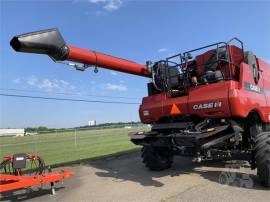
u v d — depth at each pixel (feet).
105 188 23.41
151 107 26.03
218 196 19.52
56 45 20.34
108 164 34.53
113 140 78.79
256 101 23.49
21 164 22.90
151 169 28.48
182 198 19.56
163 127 24.30
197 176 25.26
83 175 28.96
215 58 23.76
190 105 23.07
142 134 25.00
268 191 20.10
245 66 22.95
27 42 19.03
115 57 24.91
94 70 23.93
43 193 23.04
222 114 21.44
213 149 23.07
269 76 27.84
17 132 235.61
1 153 60.03
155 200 19.56
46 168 29.89
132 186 23.43
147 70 26.86
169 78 25.49
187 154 23.06
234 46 23.17
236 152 22.49
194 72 25.04
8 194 22.99
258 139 21.09
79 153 50.39
